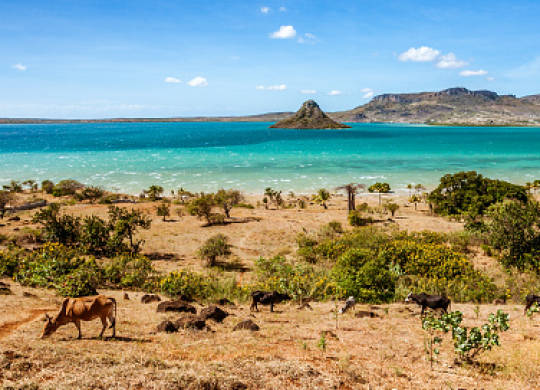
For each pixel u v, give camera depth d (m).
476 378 8.65
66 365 7.65
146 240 39.31
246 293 20.12
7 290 15.57
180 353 9.16
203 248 31.38
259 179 96.31
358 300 18.84
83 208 58.06
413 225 47.94
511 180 91.31
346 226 47.72
